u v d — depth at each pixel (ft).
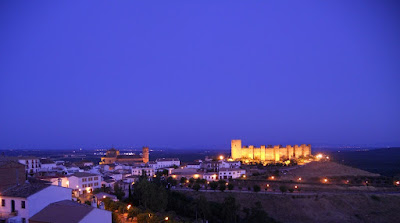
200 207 420.36
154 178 591.37
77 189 488.85
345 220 474.49
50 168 647.15
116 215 286.87
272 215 485.56
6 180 272.92
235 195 538.88
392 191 590.55
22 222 240.53
